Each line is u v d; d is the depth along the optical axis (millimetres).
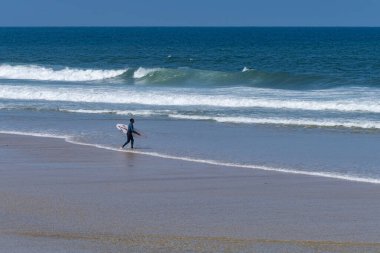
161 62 199125
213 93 114000
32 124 85250
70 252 33062
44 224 38844
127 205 43969
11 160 61594
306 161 61188
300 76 134000
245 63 197375
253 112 95125
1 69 154500
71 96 112062
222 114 93188
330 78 133625
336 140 73125
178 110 97438
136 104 105312
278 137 75062
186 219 40469
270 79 135625
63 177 53625
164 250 33562
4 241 34906
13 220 39750
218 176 54406
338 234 37250
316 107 98438
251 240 35625
